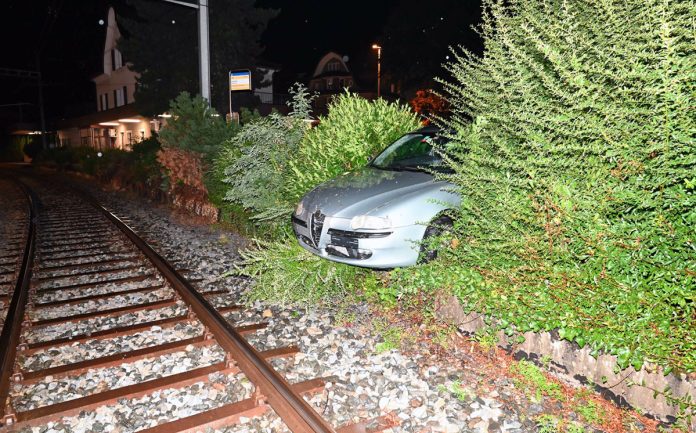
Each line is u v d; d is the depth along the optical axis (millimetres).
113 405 3953
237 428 3617
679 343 3363
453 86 5434
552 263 3996
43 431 3672
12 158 64000
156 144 19562
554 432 3531
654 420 3592
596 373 3904
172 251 9227
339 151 7141
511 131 4445
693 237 3246
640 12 3553
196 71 24516
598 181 3736
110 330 5355
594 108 3691
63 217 13773
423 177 5965
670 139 3342
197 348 4879
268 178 8445
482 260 4594
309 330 5211
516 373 4242
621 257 3559
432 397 3969
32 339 5293
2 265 8562
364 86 52562
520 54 4031
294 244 6332
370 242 5316
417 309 5383
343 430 3523
